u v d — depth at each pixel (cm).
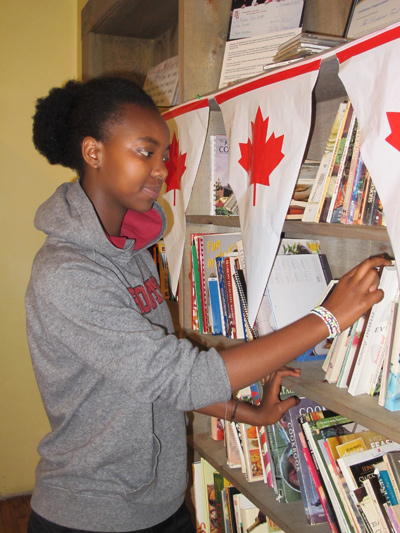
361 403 93
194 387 80
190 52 156
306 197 117
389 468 94
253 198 112
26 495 262
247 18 151
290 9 143
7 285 254
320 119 138
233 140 122
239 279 130
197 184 158
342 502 102
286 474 123
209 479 160
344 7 133
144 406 91
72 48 258
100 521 93
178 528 107
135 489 94
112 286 84
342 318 86
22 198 253
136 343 79
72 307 81
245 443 134
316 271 128
